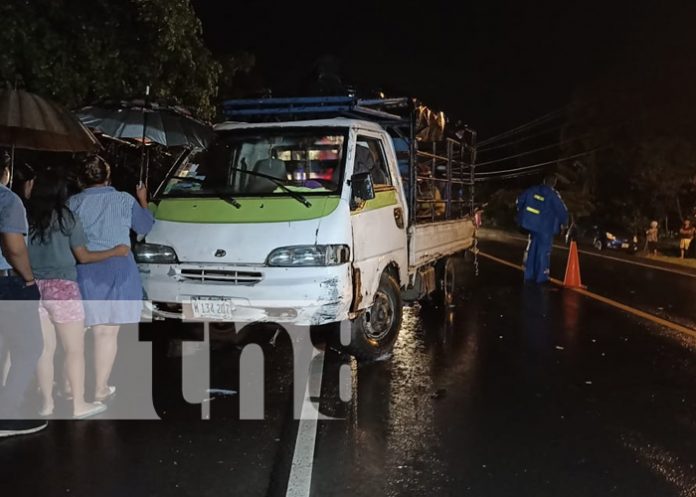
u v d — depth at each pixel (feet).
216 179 22.68
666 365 23.18
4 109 16.76
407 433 16.84
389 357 23.76
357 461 15.23
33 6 23.70
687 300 36.76
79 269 17.26
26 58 23.40
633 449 15.99
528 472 14.74
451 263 33.65
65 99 24.70
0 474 14.30
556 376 21.75
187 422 17.42
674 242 93.30
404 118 25.66
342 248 19.44
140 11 26.17
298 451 15.65
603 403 19.21
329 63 27.17
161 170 29.32
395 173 24.64
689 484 14.23
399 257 24.13
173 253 19.81
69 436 16.38
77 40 24.88
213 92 30.68
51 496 13.41
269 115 25.54
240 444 16.07
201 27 29.14
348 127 22.20
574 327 29.01
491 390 20.26
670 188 94.84
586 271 51.90
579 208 118.73
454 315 31.55
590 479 14.43
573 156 127.24
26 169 17.26
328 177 22.36
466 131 35.53
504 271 50.19
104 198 17.26
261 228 19.49
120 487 13.84
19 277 15.40
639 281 45.44
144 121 20.57
